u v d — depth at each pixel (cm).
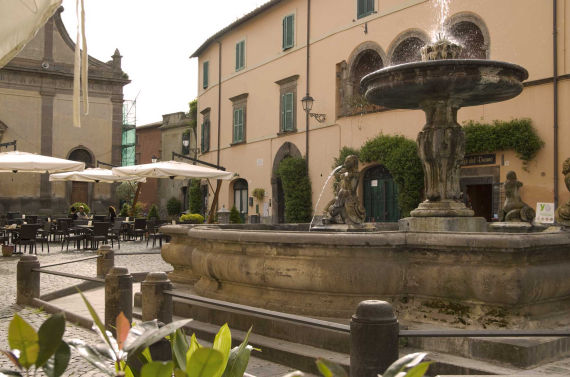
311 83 2648
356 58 2406
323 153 2567
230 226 1083
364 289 588
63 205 3972
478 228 853
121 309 628
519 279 520
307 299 616
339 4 2491
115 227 2250
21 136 3912
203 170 2100
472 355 505
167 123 4934
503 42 1852
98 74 4134
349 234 588
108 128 4178
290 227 1189
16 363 154
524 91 1784
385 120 2239
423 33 2088
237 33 3244
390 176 2234
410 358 173
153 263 1523
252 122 3098
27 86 3938
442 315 568
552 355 501
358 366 343
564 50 1695
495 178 1839
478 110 1911
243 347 215
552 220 1480
